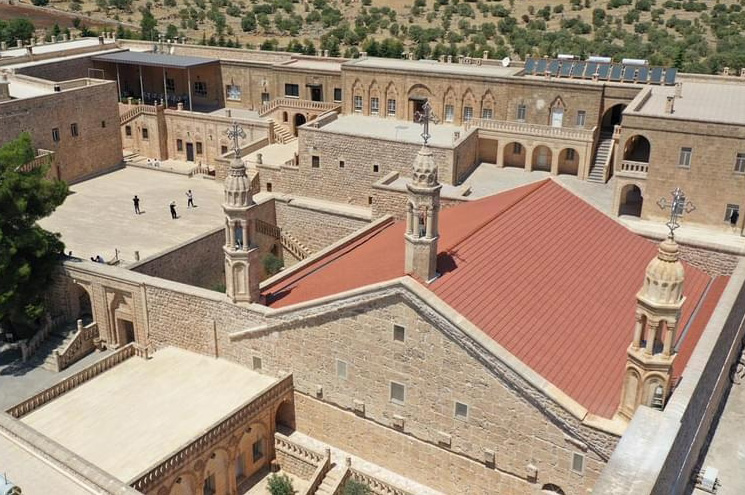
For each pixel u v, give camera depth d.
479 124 68.56
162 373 42.56
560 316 36.06
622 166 58.28
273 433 40.81
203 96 96.25
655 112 57.91
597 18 164.88
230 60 92.62
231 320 42.09
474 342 32.47
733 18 158.75
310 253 64.69
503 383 32.56
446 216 49.06
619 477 22.97
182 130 87.25
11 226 48.50
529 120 70.56
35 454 26.67
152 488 33.62
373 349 36.50
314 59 92.44
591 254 42.25
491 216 41.62
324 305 37.34
